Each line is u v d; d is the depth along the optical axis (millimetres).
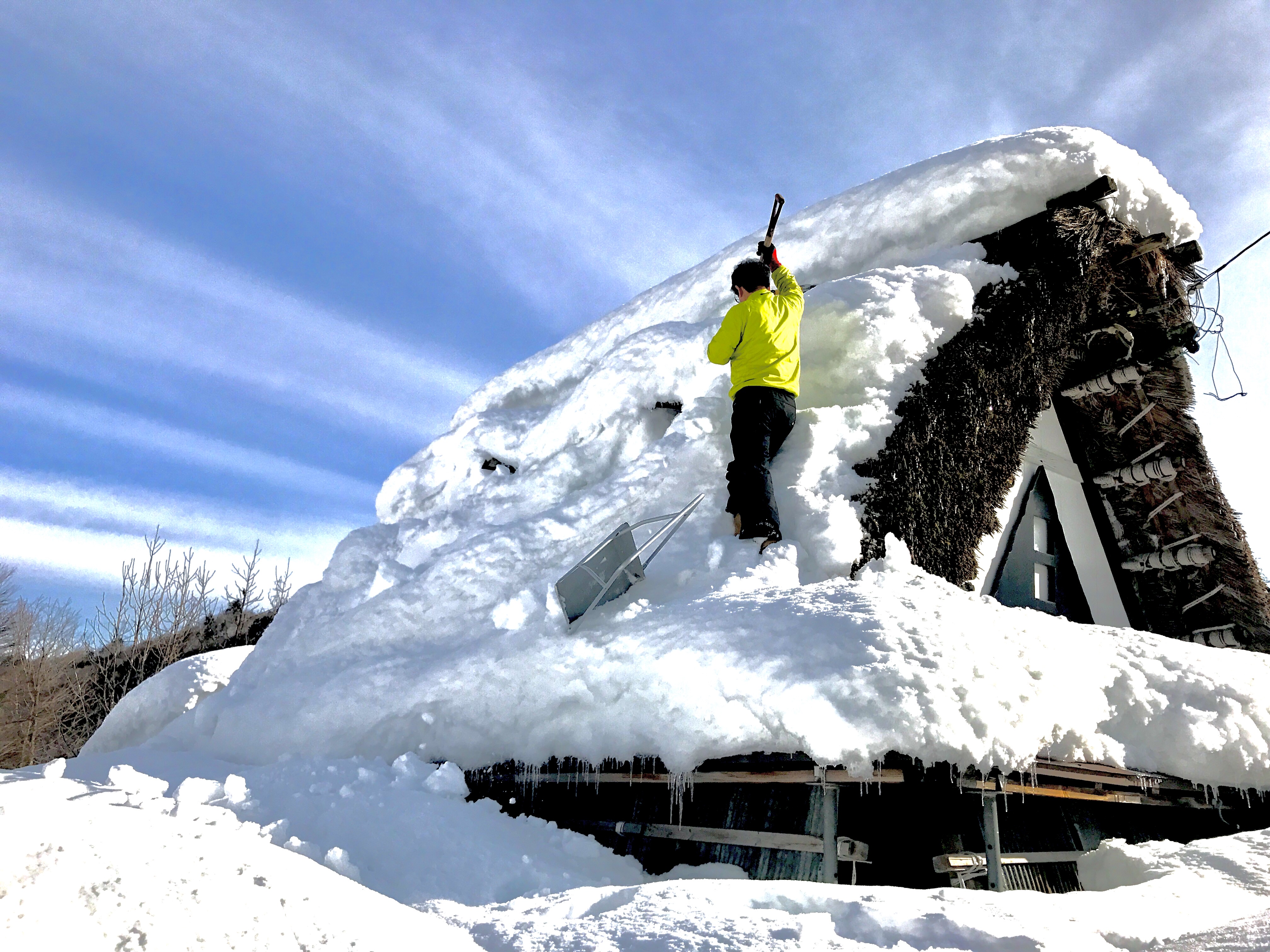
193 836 1607
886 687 2660
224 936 1229
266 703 4844
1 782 3285
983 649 2975
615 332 7633
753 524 4094
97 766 4207
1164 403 6641
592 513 4988
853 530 4301
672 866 3186
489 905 2312
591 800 3615
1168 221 6238
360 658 4918
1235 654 4082
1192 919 2027
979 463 4992
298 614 5707
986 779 2773
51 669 27906
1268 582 7168
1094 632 3865
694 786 3234
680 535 4527
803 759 2807
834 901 1902
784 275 4750
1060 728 2980
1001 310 5270
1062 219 5398
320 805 3240
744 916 1788
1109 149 5695
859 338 4910
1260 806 3943
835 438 4625
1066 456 6977
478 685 4086
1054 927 1759
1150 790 3531
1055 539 6625
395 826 3111
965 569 4785
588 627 3855
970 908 1839
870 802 2758
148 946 1149
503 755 3850
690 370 5531
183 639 29359
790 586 3781
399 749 4199
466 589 4957
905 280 5160
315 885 1529
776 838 2895
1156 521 6867
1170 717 3410
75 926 1133
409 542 5906
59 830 1393
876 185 6379
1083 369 6789
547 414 6719
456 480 6750
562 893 2207
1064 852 3158
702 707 3104
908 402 4789
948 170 5840
